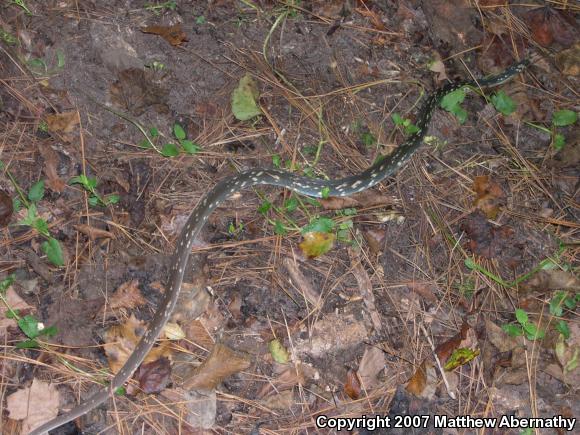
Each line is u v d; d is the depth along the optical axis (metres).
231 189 1.05
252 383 0.98
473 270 1.13
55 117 1.09
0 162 1.05
